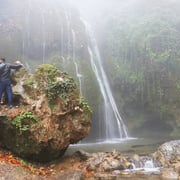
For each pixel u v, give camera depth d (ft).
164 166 40.65
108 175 37.11
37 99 39.55
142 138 71.15
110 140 68.95
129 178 36.45
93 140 69.26
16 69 42.34
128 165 40.22
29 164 36.99
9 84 39.78
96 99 73.26
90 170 38.63
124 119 75.41
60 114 38.88
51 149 38.99
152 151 50.44
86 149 55.01
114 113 74.90
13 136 37.76
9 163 34.81
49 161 39.99
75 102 39.83
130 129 74.84
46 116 38.63
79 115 40.27
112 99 76.84
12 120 37.27
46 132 38.09
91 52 82.69
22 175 32.91
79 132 40.34
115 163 39.70
